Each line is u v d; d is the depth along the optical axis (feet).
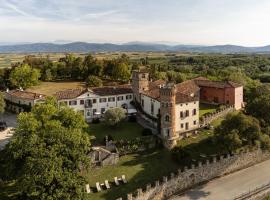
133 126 306.35
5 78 489.67
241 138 236.43
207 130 296.92
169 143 260.21
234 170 245.24
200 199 202.69
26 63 553.23
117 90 353.72
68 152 185.78
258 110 268.62
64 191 165.99
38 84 515.91
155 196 203.41
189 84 369.30
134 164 237.25
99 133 287.89
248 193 205.77
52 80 565.53
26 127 202.59
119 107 327.06
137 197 192.34
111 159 234.99
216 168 234.99
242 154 248.11
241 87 368.68
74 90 340.59
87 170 199.31
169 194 211.61
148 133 278.87
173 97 260.42
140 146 256.52
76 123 232.94
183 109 288.92
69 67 571.69
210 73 600.80
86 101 330.95
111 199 197.06
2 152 233.14
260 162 260.62
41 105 239.50
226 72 565.94
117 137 276.21
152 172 227.61
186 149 258.98
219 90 369.71
